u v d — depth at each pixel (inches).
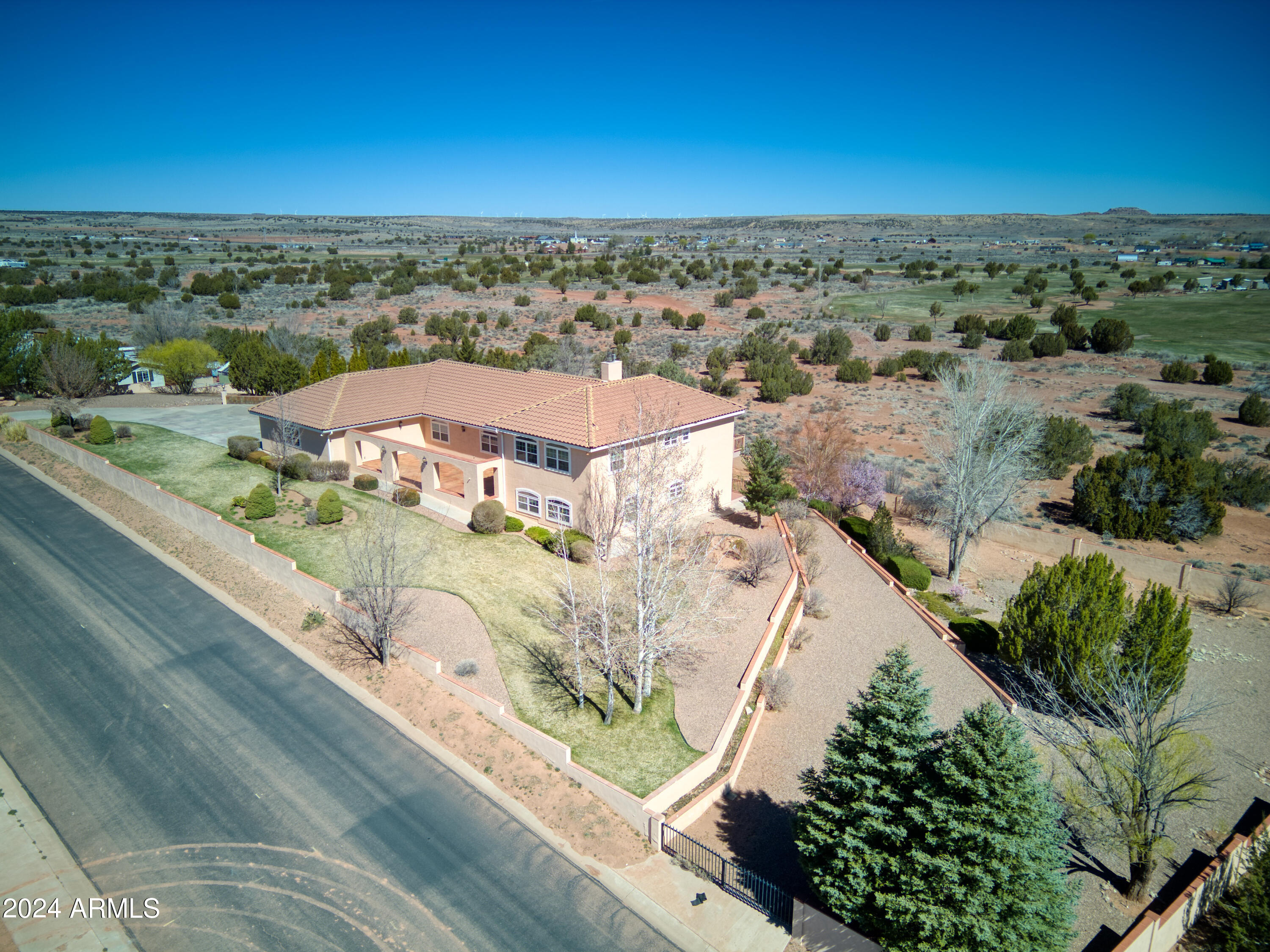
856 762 625.3
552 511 1392.7
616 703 951.6
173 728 871.1
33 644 1015.6
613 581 1221.1
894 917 578.2
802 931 645.3
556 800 794.2
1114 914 703.1
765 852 753.6
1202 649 1227.2
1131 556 1519.4
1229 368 2817.4
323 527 1350.9
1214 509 1631.4
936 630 1213.7
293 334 2950.3
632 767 840.3
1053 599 1051.9
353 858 708.7
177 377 2450.8
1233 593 1348.4
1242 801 869.2
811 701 1015.6
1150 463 1707.7
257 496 1358.3
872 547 1553.9
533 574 1243.8
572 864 719.1
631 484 1024.2
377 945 622.5
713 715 949.8
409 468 1694.1
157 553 1291.8
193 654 1015.0
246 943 617.6
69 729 859.4
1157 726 902.4
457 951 622.8
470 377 1675.7
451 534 1371.8
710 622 1147.3
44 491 1529.3
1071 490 1950.1
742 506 1667.1
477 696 912.9
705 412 1498.5
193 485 1520.7
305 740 864.3
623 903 679.7
